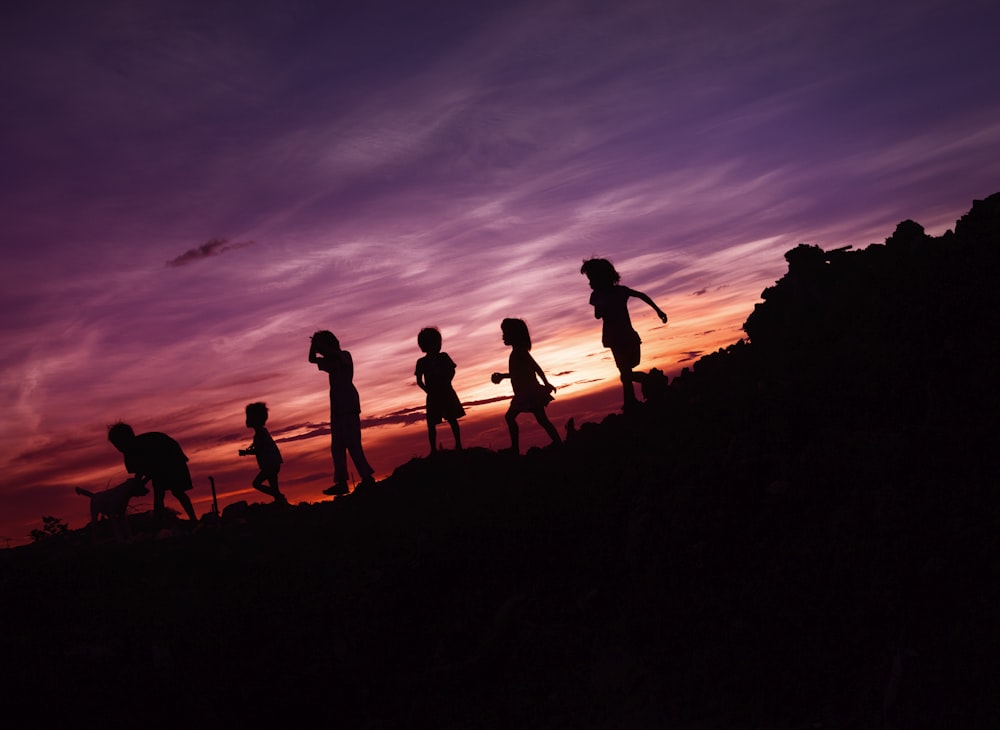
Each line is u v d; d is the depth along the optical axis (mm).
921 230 10367
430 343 11398
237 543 9547
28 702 6520
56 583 8469
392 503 10305
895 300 8906
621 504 8203
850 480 7051
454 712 6609
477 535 8430
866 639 5750
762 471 7590
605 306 10383
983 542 5898
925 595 5762
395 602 7836
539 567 7914
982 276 8414
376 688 7035
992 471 6516
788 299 10438
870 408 7844
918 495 6559
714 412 8914
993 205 9539
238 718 6680
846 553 6285
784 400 8305
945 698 5082
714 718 5812
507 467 10492
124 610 8016
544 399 10789
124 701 6695
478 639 7344
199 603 8164
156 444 11180
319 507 11008
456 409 11430
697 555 7059
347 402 11531
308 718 6746
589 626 7152
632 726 5969
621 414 10453
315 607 7867
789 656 5961
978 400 7250
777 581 6469
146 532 11328
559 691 6566
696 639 6520
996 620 5320
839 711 5449
